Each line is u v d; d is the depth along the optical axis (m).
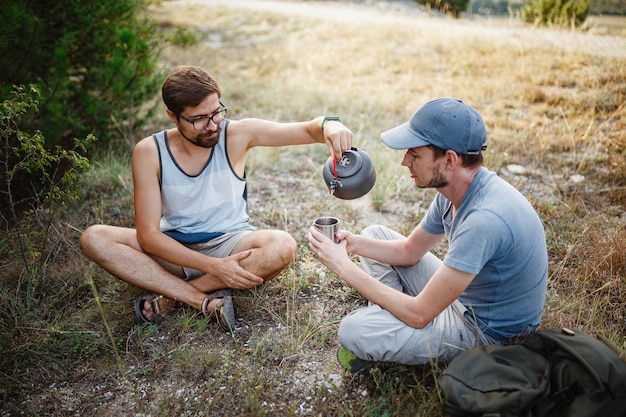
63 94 4.72
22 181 4.34
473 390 1.94
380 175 4.52
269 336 2.81
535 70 7.14
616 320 2.84
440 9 15.91
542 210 3.97
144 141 2.82
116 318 2.98
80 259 3.47
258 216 4.10
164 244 2.80
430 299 2.14
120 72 4.94
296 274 3.34
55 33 4.98
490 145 5.09
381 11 14.82
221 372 2.52
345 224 3.94
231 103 6.82
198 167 2.87
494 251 2.05
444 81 7.23
